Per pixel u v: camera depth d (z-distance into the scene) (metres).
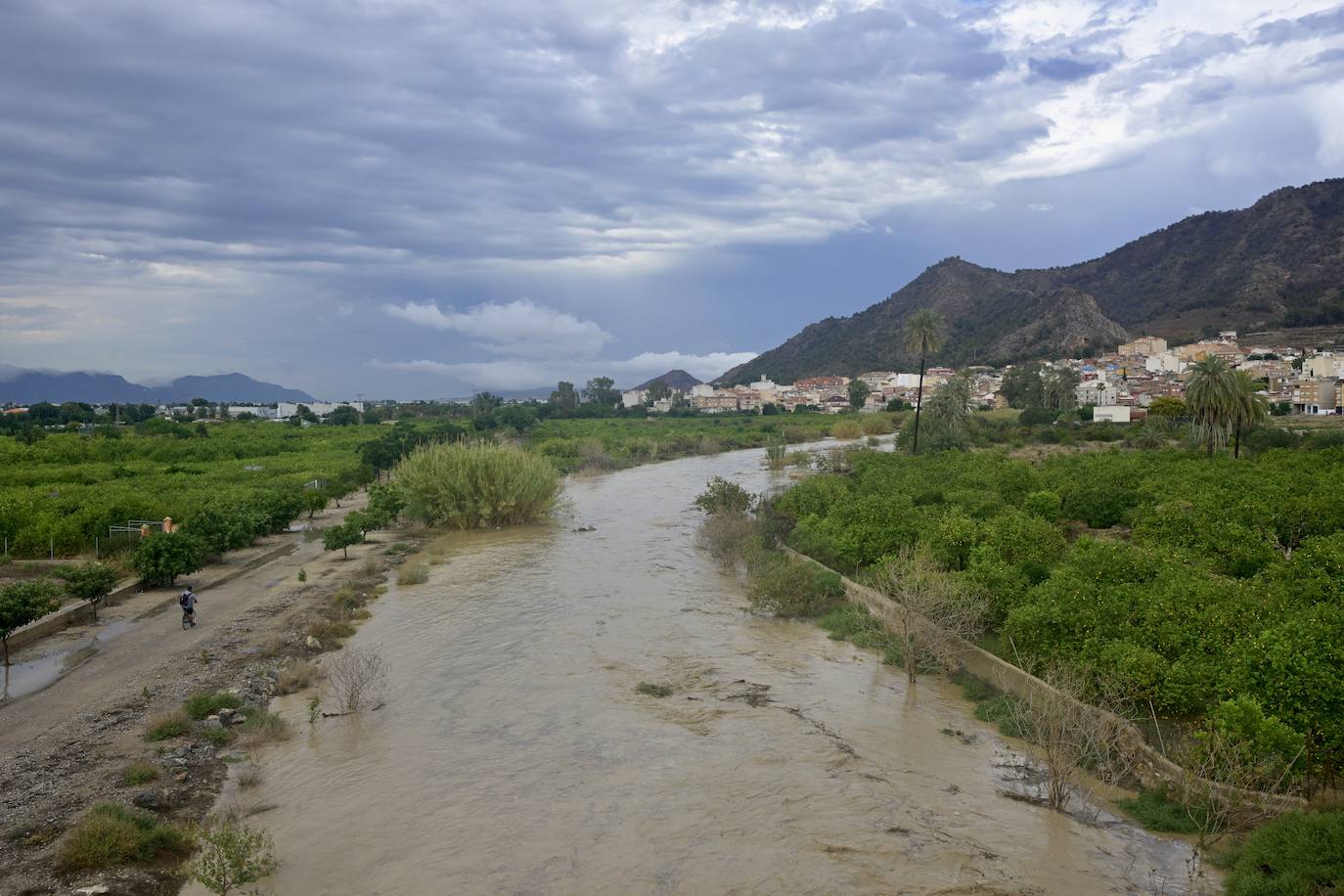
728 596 32.78
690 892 13.08
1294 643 16.59
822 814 15.59
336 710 20.94
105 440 84.56
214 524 39.28
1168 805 15.29
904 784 16.81
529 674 23.56
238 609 30.42
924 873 13.51
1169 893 12.74
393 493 49.81
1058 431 100.69
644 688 22.31
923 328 79.25
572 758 18.12
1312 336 186.25
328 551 42.31
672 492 68.19
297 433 112.38
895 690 22.30
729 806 15.93
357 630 28.11
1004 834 14.72
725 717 20.39
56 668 23.69
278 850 14.40
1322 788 15.24
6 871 13.27
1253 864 12.64
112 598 31.50
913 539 32.56
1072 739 16.84
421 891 13.16
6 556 37.03
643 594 33.09
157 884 13.28
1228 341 195.75
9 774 16.94
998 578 25.19
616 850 14.39
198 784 16.83
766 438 121.12
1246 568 28.03
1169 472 48.50
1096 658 19.39
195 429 107.38
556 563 39.34
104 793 16.11
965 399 90.81
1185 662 18.30
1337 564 24.14
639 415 184.50
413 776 17.31
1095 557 25.22
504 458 51.06
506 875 13.61
